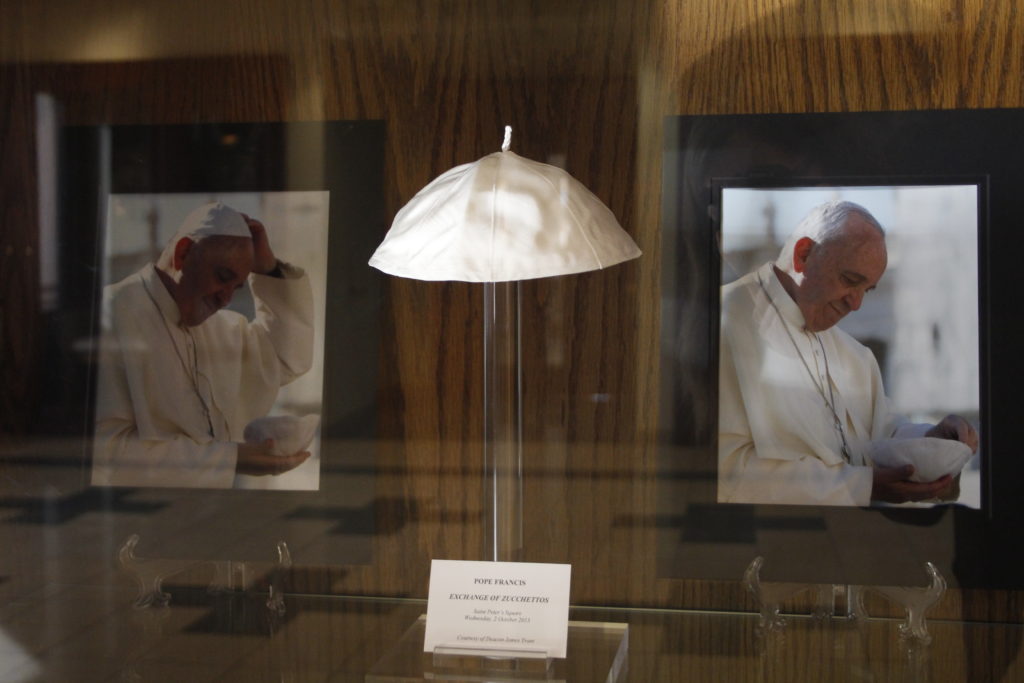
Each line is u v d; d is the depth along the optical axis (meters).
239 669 1.50
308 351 1.68
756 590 1.59
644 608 1.62
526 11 1.62
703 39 1.58
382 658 1.45
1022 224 1.52
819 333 1.56
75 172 1.72
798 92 1.56
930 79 1.54
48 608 1.74
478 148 1.64
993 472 1.53
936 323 1.54
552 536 1.64
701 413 1.60
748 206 1.58
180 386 1.70
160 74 1.70
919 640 1.53
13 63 1.73
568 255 1.28
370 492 1.68
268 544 1.69
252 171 1.68
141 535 1.72
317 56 1.67
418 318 1.65
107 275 1.71
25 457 1.74
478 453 1.65
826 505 1.57
